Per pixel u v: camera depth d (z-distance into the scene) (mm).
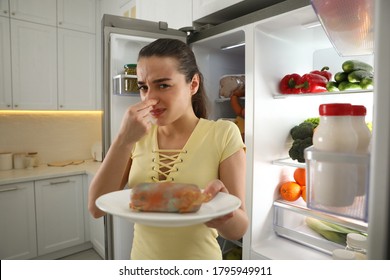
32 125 2588
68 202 2385
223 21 1556
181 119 830
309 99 1528
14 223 2121
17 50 2191
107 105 1300
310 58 1521
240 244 1540
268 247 1330
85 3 2549
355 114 445
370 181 361
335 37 694
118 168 737
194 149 795
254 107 1265
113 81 1310
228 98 1558
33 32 2264
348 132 424
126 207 578
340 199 415
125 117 710
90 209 776
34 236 2217
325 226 1286
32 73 2273
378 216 353
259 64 1264
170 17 1737
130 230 1390
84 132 2893
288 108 1426
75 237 2443
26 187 2162
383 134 347
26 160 2449
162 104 729
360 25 618
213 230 802
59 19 2395
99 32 2641
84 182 2465
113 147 735
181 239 761
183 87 747
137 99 1408
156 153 822
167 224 476
